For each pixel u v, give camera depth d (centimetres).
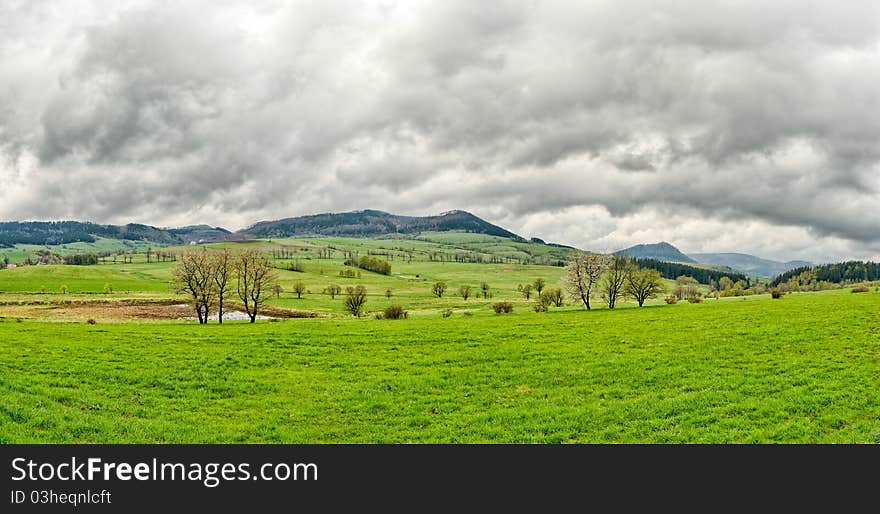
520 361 4231
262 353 4559
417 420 2877
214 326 6444
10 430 2428
